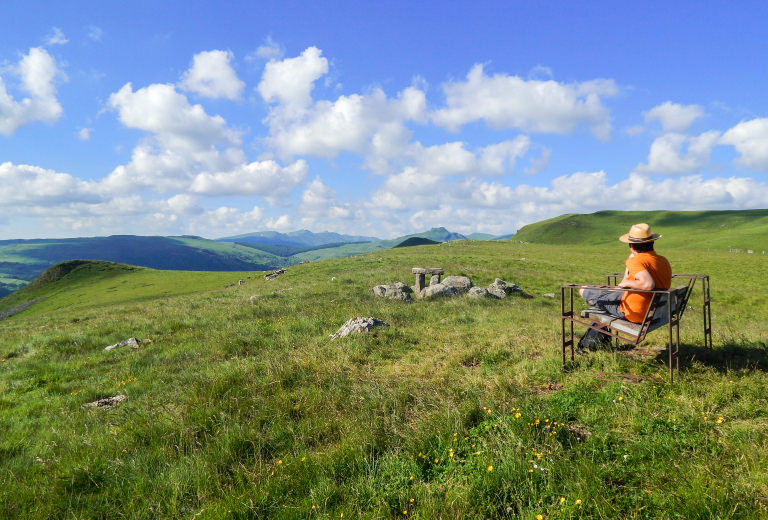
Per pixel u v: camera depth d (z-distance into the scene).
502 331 9.95
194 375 7.77
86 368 9.71
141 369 9.03
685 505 2.89
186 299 26.98
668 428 3.99
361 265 39.59
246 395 6.14
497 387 5.64
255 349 9.83
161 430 5.18
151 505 3.66
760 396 4.57
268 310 15.51
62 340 12.85
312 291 20.69
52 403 7.29
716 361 6.23
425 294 18.59
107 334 13.65
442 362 7.44
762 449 3.44
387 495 3.41
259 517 3.36
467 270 33.72
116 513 3.68
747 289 29.98
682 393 4.75
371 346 9.02
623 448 3.70
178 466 4.27
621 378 5.54
